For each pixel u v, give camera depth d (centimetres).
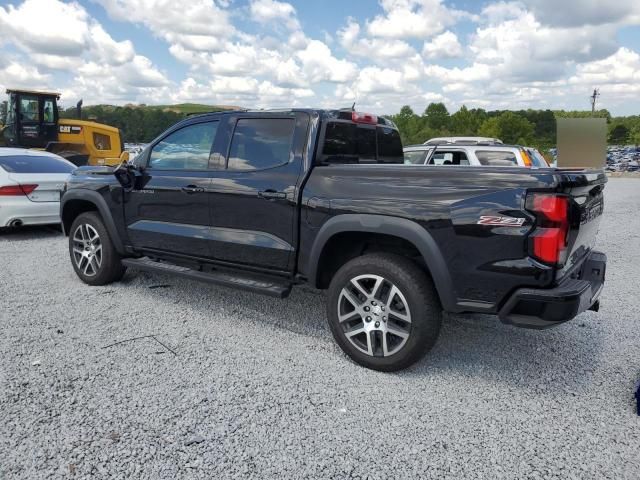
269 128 435
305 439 290
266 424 304
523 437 296
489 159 891
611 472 266
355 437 293
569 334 453
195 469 262
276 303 528
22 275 623
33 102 1547
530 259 312
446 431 301
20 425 295
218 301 530
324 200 385
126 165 523
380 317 369
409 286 353
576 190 326
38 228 988
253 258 434
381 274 363
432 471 265
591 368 386
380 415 317
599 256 402
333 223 379
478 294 334
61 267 666
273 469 264
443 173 345
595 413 323
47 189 857
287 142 423
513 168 330
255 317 486
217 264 465
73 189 582
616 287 600
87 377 355
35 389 336
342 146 439
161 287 576
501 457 277
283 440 288
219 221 454
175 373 365
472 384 359
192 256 482
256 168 435
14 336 423
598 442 292
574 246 339
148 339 426
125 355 393
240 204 436
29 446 276
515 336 448
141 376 359
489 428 305
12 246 805
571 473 265
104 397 329
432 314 354
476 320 487
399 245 386
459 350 417
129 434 289
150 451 275
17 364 371
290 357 398
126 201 531
